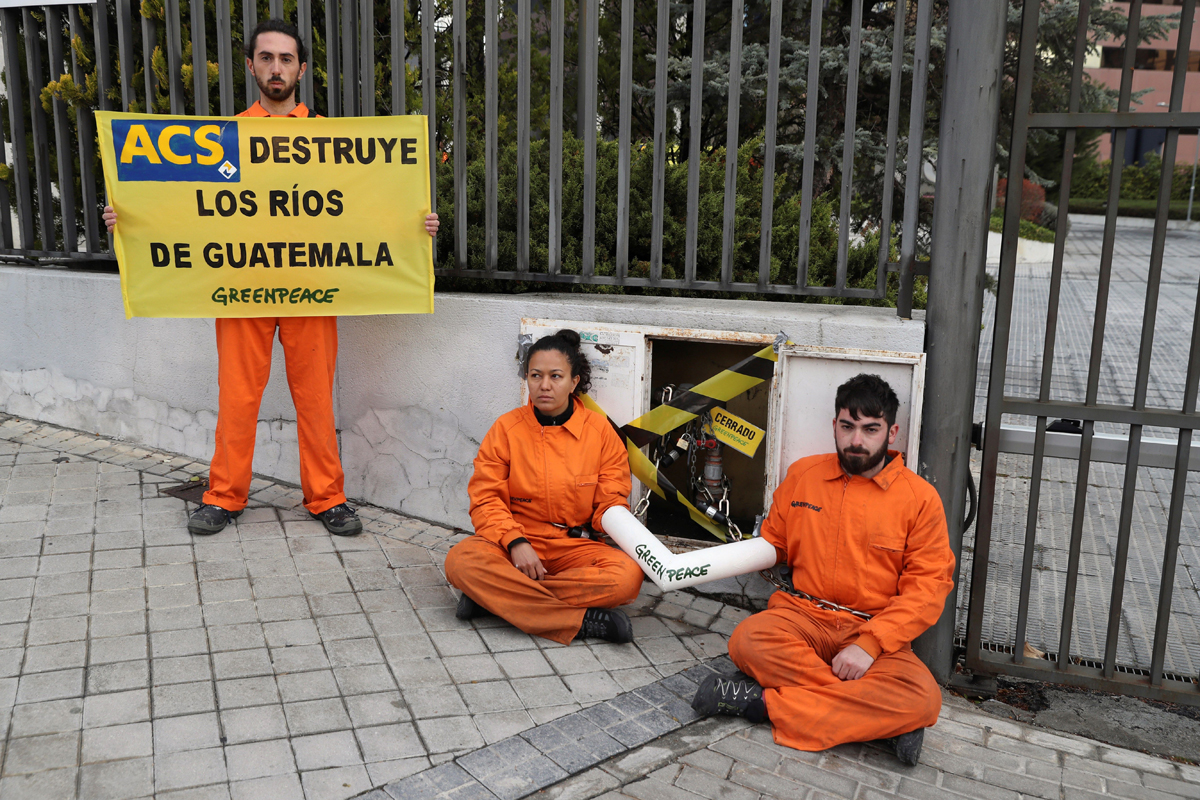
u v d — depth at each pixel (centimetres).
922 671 269
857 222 694
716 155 519
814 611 292
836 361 323
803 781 253
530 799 237
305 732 259
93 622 312
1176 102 271
